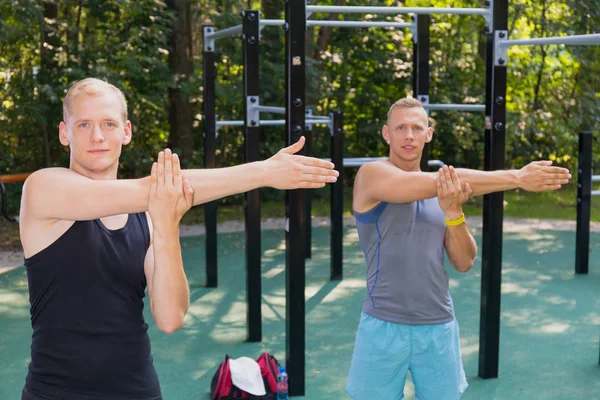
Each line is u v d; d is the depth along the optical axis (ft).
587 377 13.78
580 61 38.60
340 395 12.78
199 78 36.52
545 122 42.22
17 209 35.96
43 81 35.24
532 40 12.20
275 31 39.01
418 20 16.24
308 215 25.40
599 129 43.91
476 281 21.86
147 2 36.11
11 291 20.76
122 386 5.50
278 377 12.45
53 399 5.35
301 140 5.43
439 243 8.76
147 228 5.74
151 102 36.91
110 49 36.35
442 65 43.83
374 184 8.50
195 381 13.65
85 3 35.32
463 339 16.28
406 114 8.98
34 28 36.70
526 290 20.90
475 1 43.32
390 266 8.71
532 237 29.35
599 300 19.75
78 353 5.37
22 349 15.61
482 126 42.55
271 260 25.23
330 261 23.27
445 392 8.87
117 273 5.46
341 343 16.02
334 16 41.68
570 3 38.17
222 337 16.49
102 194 5.17
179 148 39.68
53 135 39.81
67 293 5.35
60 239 5.33
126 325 5.53
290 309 12.48
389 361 8.76
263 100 39.40
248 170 5.27
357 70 44.14
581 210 22.68
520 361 14.70
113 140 5.56
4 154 39.37
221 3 38.32
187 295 5.65
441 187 7.86
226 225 32.71
